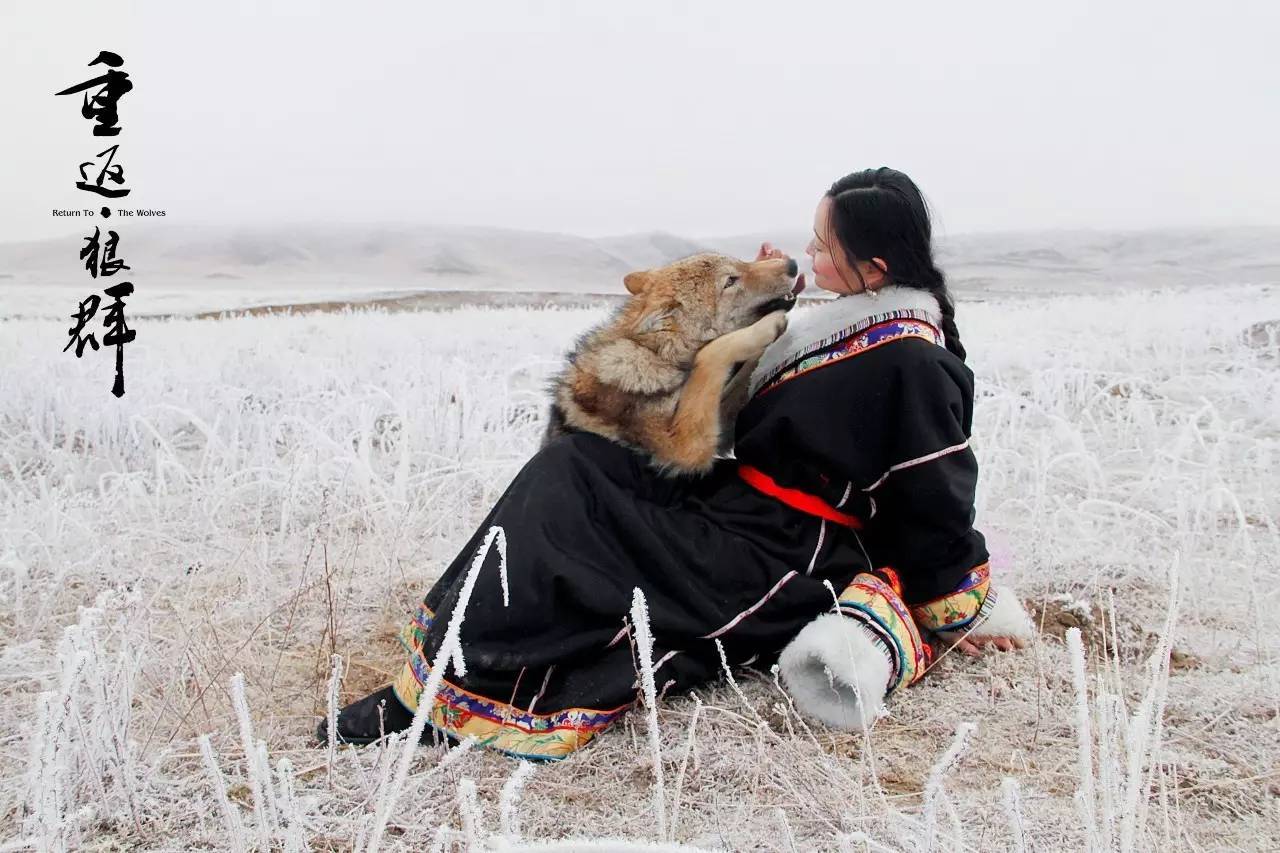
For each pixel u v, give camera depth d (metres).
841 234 3.26
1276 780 2.62
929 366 3.10
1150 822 2.36
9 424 7.33
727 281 3.59
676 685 3.09
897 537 3.24
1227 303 13.06
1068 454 4.98
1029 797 2.54
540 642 2.88
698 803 2.59
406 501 5.01
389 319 13.09
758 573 3.11
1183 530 4.25
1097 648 3.54
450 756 2.28
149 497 5.46
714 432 3.28
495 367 8.37
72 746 2.60
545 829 2.49
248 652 3.55
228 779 2.78
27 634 3.86
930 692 3.18
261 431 6.21
